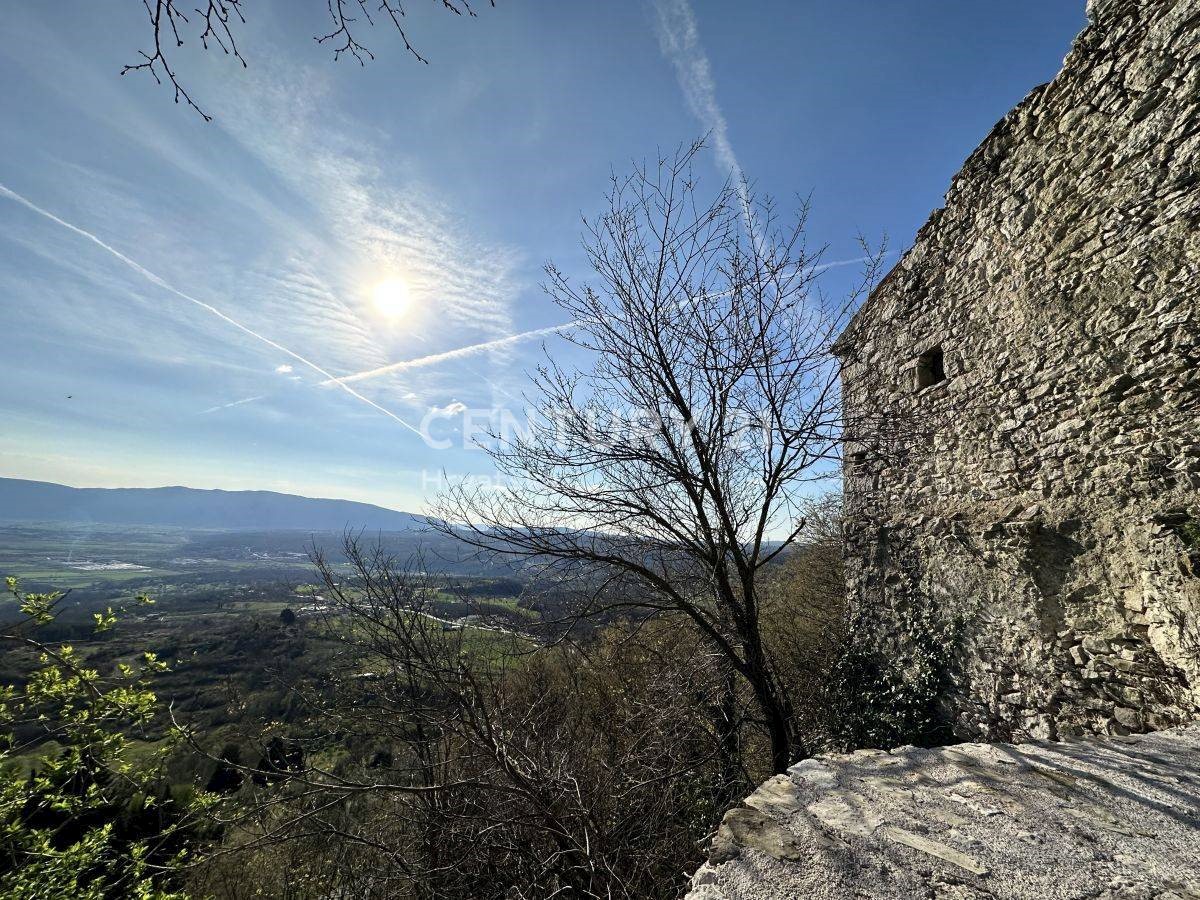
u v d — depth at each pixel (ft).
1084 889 5.16
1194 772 7.75
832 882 5.61
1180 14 12.09
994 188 17.28
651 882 14.96
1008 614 15.71
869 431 20.63
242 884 22.89
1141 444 12.59
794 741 19.03
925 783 7.61
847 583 23.63
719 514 18.10
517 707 19.19
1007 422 16.37
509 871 16.25
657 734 17.16
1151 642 12.11
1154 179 12.59
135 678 15.60
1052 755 8.62
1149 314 12.57
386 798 19.25
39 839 14.53
